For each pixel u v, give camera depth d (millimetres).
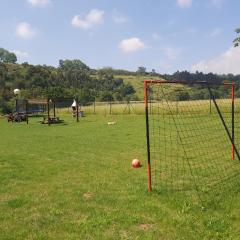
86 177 11117
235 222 7047
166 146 16781
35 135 23859
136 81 133750
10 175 11516
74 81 121375
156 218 7367
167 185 9836
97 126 29156
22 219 7559
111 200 8625
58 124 33500
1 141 20891
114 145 17875
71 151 16328
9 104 67875
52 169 12383
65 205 8375
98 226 7039
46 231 6902
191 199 8477
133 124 29078
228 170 11430
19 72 108312
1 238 6621
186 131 21594
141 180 10492
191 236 6465
